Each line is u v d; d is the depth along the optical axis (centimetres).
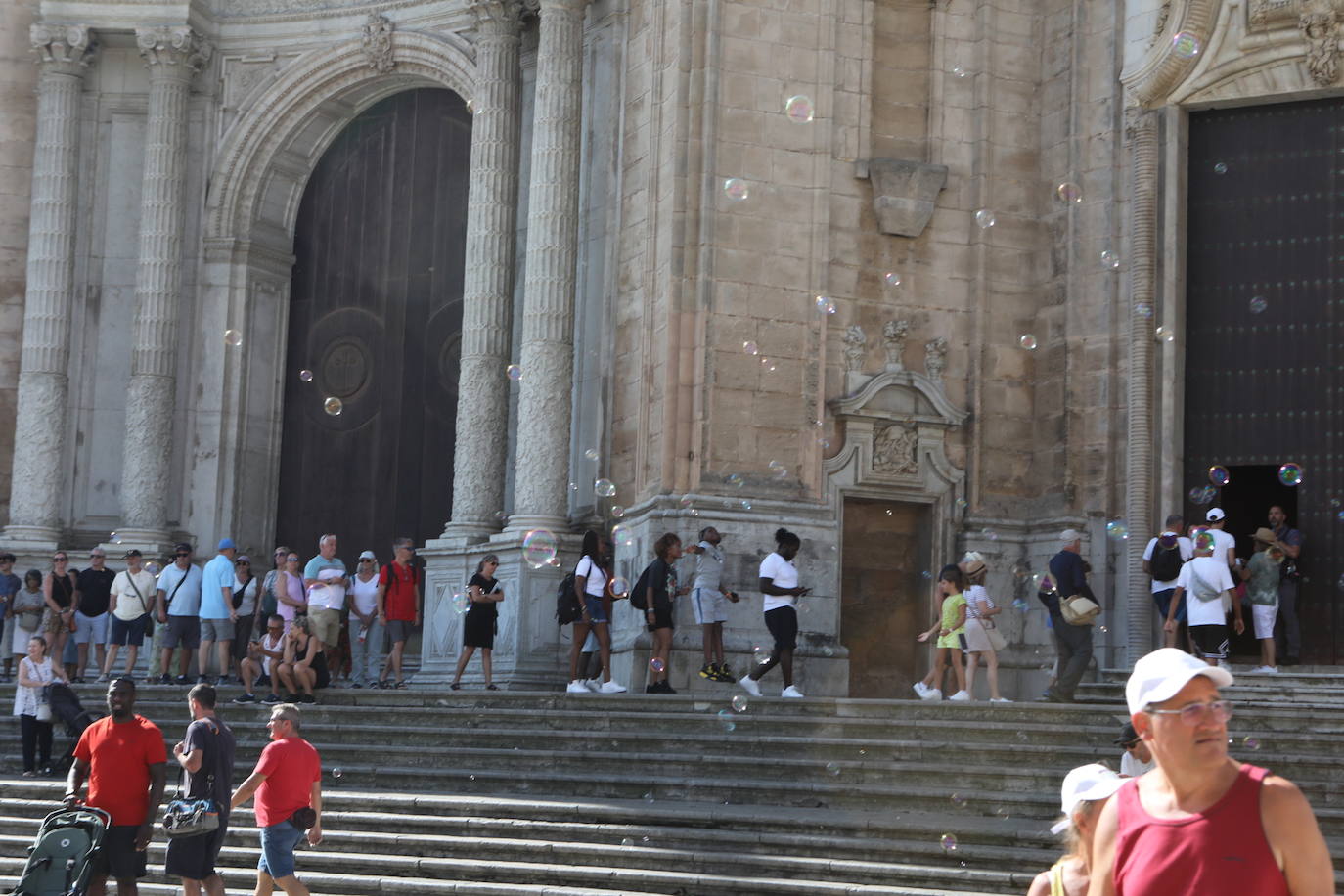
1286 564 2108
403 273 3042
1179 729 516
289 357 3094
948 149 2466
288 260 3091
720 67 2344
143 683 2459
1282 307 2248
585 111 2691
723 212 2330
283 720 1267
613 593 2164
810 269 2367
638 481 2402
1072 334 2398
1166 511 2270
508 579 2495
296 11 3017
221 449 2983
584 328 2638
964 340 2455
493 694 1964
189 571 2359
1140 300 2306
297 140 3053
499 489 2698
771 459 2330
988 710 1742
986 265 2453
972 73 2484
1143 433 2291
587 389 2616
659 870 1435
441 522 2964
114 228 3033
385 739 1881
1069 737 1659
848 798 1590
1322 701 1875
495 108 2758
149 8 2966
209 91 3036
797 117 1961
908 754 1662
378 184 3073
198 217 3016
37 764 1914
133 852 1268
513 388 2786
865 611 2402
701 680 2242
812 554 2319
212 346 3003
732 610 2267
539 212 2594
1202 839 512
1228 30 2262
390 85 3034
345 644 2416
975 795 1534
